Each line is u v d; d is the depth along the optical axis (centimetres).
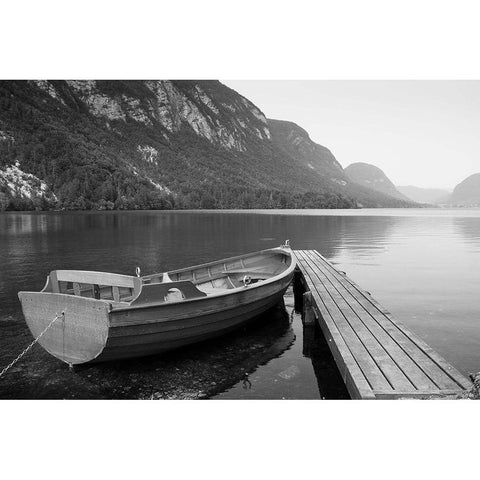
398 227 5084
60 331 746
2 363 808
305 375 777
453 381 593
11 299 1312
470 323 1075
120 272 1836
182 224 5488
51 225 5069
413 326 1051
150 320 754
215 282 1267
